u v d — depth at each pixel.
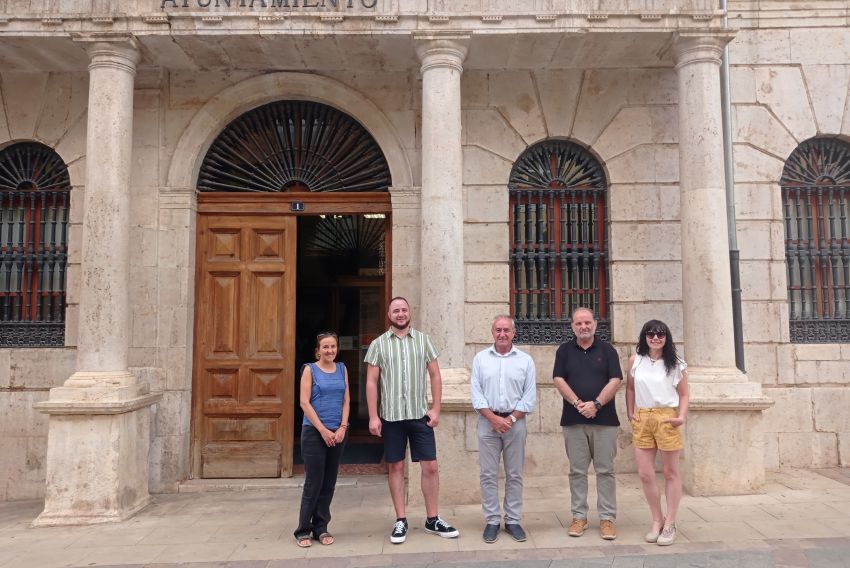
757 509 6.01
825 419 7.80
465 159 8.02
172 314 7.67
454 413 6.48
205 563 4.93
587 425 5.27
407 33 6.82
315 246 10.54
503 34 6.87
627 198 7.95
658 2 6.83
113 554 5.21
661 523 5.16
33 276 8.02
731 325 6.77
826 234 8.15
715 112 6.88
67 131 7.94
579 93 8.05
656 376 5.13
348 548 5.19
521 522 5.75
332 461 5.40
